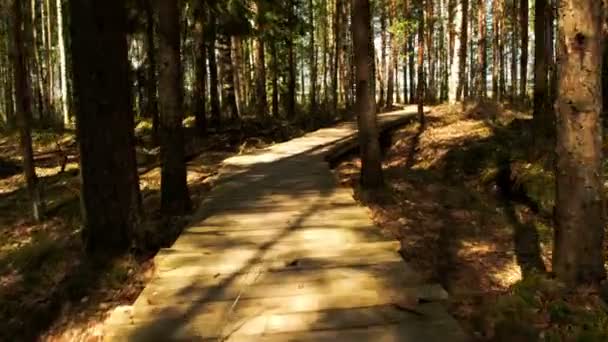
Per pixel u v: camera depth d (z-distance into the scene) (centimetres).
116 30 569
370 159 873
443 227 707
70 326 475
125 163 591
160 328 381
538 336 362
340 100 4112
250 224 661
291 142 1549
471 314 436
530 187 818
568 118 414
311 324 382
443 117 1919
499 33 3309
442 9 3803
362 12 834
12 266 666
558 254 432
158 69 768
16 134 2261
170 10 745
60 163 1596
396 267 494
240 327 380
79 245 672
